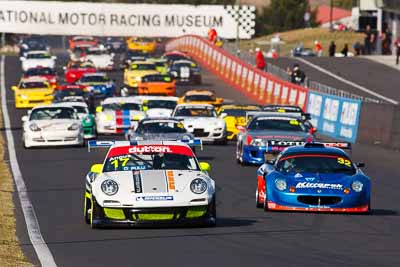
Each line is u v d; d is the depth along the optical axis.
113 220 51.06
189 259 43.16
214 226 52.78
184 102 146.75
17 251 45.69
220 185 76.31
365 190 59.53
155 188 51.16
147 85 178.50
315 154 61.97
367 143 115.62
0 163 92.69
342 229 53.19
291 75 175.50
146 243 47.53
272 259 43.34
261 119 94.44
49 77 189.50
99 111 128.88
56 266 41.84
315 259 43.50
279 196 59.69
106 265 41.88
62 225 55.12
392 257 44.31
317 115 133.12
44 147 108.50
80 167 88.75
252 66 189.88
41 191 72.50
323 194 59.03
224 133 113.81
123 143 56.12
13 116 152.00
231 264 42.00
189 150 55.06
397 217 58.91
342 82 195.75
